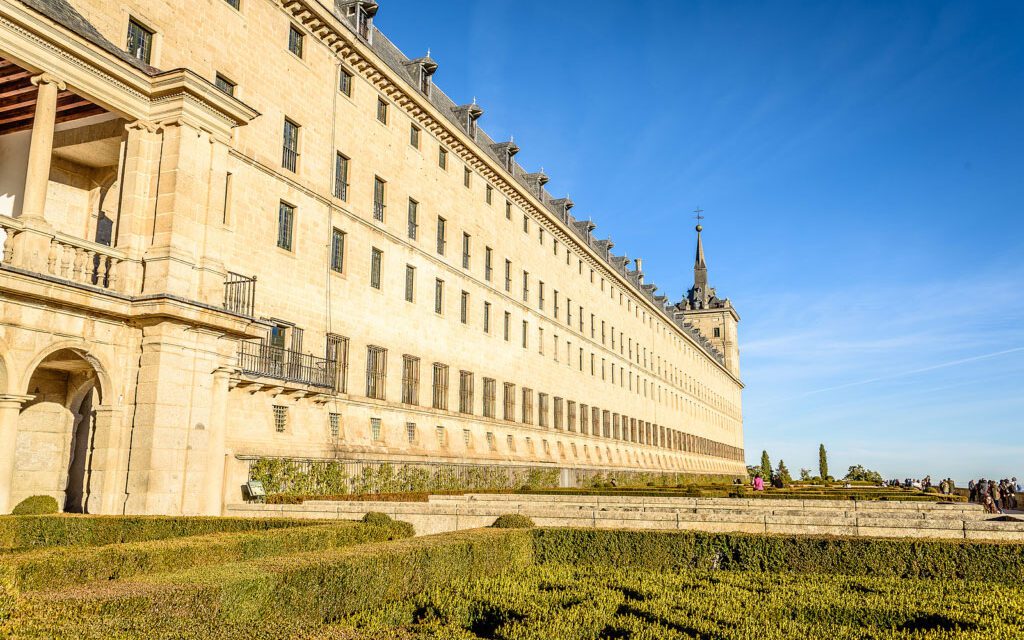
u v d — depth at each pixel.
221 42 29.59
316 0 34.25
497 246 53.72
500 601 9.91
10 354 16.95
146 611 6.93
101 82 19.66
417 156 43.34
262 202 30.94
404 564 10.81
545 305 61.94
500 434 50.91
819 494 38.34
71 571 9.68
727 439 138.62
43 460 21.81
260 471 26.84
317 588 9.08
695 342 114.12
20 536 15.91
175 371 19.70
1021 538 15.42
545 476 53.19
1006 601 10.16
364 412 35.94
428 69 46.72
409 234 42.34
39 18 17.91
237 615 7.93
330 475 30.75
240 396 28.19
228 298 28.16
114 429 19.14
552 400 61.22
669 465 94.50
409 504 20.38
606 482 64.44
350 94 38.06
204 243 21.11
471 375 47.72
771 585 11.48
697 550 13.91
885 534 16.52
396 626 9.40
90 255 19.16
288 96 33.09
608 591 10.84
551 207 66.56
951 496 43.28
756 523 17.30
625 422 80.31
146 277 19.95
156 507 18.69
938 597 10.48
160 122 20.80
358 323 36.41
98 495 18.80
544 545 14.82
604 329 76.88
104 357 19.08
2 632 5.75
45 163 18.36
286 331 31.81
